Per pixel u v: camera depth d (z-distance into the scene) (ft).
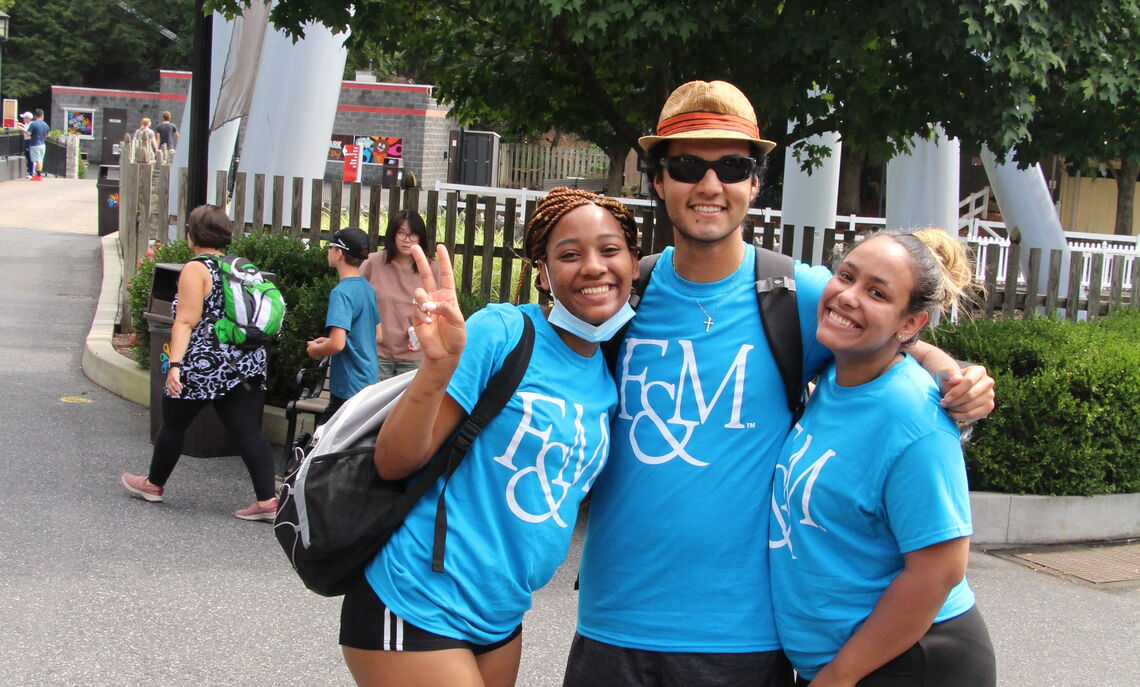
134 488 20.54
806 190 37.73
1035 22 19.31
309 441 9.24
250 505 20.88
